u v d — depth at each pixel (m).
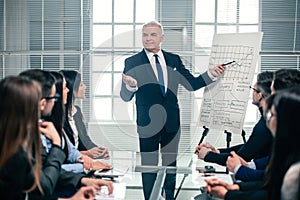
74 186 2.11
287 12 4.07
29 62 4.17
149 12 4.14
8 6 4.15
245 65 3.18
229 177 2.49
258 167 2.40
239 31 4.11
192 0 4.09
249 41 3.20
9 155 1.58
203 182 2.49
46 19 4.16
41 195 1.80
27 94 1.62
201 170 2.76
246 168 2.30
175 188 2.52
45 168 1.89
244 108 3.15
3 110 1.60
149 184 2.52
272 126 1.71
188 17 4.11
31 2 4.15
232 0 4.09
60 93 2.21
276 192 1.62
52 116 2.15
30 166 1.66
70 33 4.16
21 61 4.17
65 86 2.42
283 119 1.60
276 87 2.23
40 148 1.74
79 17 4.15
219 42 3.35
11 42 4.16
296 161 1.58
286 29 4.08
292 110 1.58
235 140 3.78
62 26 4.16
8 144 1.59
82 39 4.16
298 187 1.55
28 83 1.65
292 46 4.08
